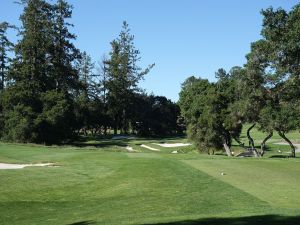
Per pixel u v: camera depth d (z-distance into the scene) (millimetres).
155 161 27531
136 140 81375
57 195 19562
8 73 65750
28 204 17953
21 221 15008
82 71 94250
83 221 14062
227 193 17281
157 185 20172
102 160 29906
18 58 66562
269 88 37188
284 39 26375
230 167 24359
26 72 64812
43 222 14555
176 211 15086
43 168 26656
